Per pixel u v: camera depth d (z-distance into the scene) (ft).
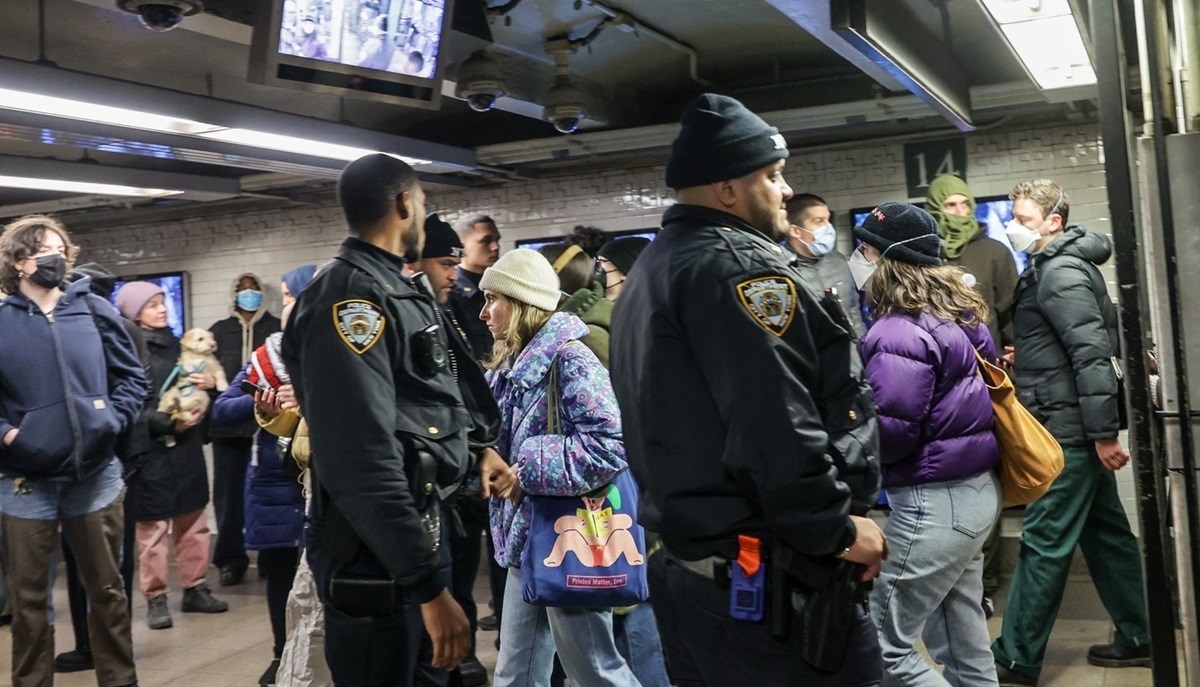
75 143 17.88
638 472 7.65
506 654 11.72
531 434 11.19
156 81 21.88
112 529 15.40
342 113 21.72
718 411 7.23
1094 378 14.19
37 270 14.62
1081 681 15.01
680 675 8.12
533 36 19.53
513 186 28.58
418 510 8.51
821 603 7.23
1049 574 14.60
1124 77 7.64
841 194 25.63
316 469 8.45
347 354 8.33
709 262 7.25
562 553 10.64
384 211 8.97
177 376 20.38
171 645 19.39
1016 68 22.00
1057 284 14.61
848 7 13.89
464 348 9.80
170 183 23.11
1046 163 24.02
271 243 31.30
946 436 10.78
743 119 7.63
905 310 10.87
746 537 7.28
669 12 19.38
